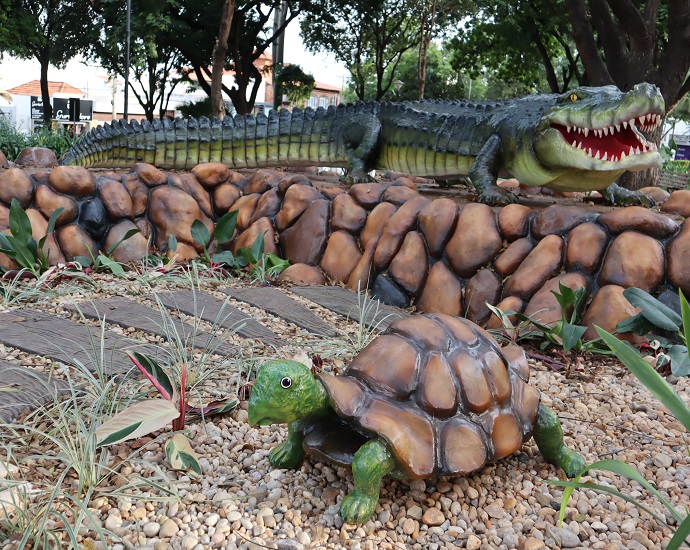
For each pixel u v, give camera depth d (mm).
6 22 20266
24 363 3516
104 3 18828
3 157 9242
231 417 3250
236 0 19703
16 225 5344
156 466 2623
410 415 2396
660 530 2477
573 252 4801
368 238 5812
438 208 5449
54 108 23234
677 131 36062
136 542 2219
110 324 4285
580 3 12703
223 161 8219
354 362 2598
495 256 5195
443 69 34344
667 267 4590
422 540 2344
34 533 2174
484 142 6418
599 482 2818
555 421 2801
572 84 28609
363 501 2338
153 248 6266
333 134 7832
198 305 4773
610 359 4336
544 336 4512
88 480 2500
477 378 2553
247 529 2332
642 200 6254
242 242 6316
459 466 2383
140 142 8195
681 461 3051
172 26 19297
